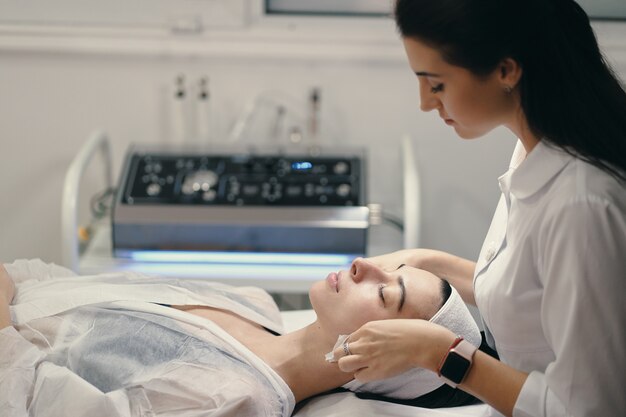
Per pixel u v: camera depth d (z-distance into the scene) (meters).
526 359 1.26
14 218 2.63
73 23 2.47
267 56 2.48
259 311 1.69
